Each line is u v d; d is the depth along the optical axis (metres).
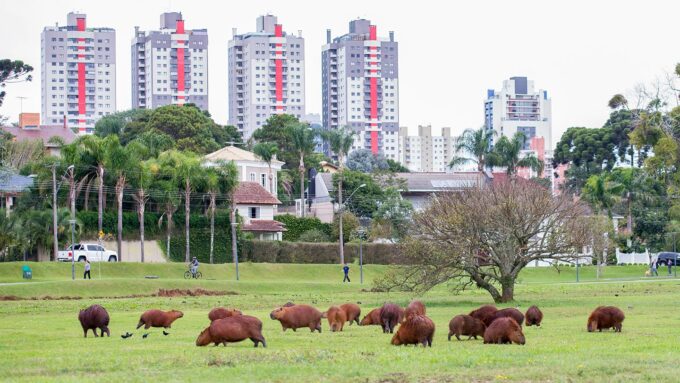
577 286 77.56
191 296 64.81
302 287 74.00
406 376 19.98
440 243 54.72
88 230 97.88
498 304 53.50
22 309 50.75
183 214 104.44
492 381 19.41
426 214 56.09
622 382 19.20
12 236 87.31
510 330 27.02
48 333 33.22
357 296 63.12
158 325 34.69
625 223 122.75
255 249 106.81
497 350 25.02
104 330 31.66
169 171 100.69
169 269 87.56
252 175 134.50
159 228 103.19
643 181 123.06
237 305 53.38
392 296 63.19
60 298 62.62
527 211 55.06
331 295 64.75
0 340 30.19
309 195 144.12
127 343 28.50
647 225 118.62
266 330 32.94
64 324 38.38
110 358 23.59
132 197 101.94
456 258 54.56
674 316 40.34
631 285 78.62
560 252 56.00
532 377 19.84
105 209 100.94
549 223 56.44
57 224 91.00
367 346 26.61
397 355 23.48
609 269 108.19
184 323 37.38
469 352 24.34
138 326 34.22
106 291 66.44
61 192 97.00
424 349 25.44
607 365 21.39
